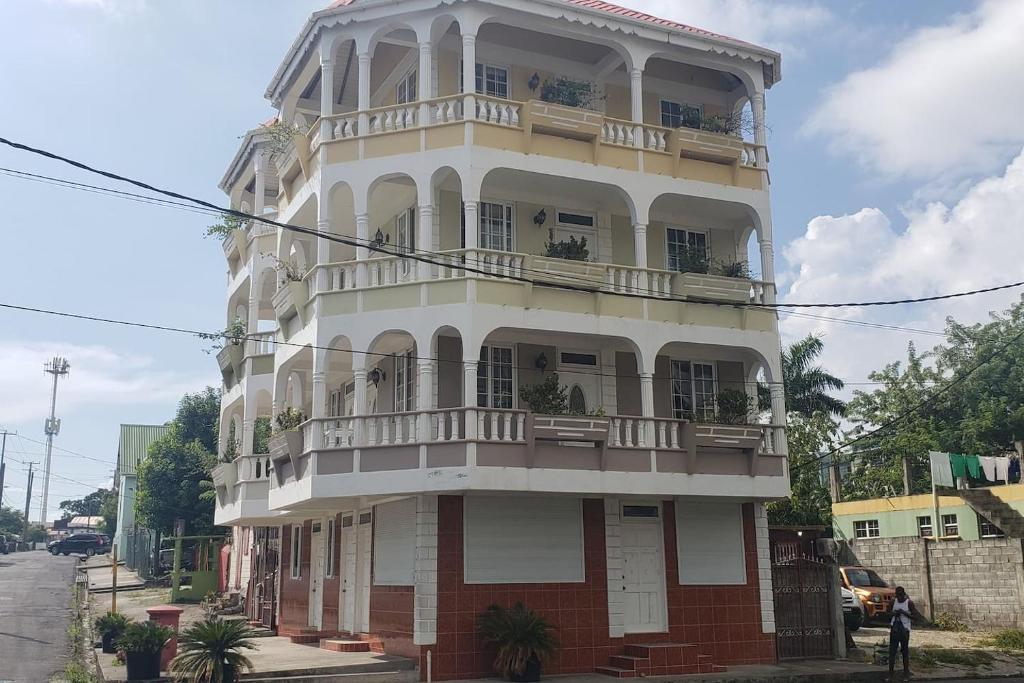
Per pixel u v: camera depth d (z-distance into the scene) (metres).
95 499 127.00
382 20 22.02
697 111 26.09
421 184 21.19
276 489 23.14
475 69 23.78
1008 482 33.62
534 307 20.91
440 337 21.94
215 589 38.03
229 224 30.23
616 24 22.80
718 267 24.47
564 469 20.16
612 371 23.56
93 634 25.34
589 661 20.66
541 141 21.98
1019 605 29.08
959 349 48.12
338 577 24.66
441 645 19.41
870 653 24.48
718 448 22.08
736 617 22.52
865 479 47.78
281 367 24.03
